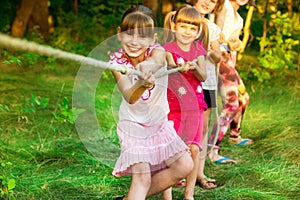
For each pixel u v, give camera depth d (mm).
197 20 3869
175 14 3943
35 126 5816
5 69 8977
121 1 12711
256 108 7137
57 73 9094
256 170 4918
